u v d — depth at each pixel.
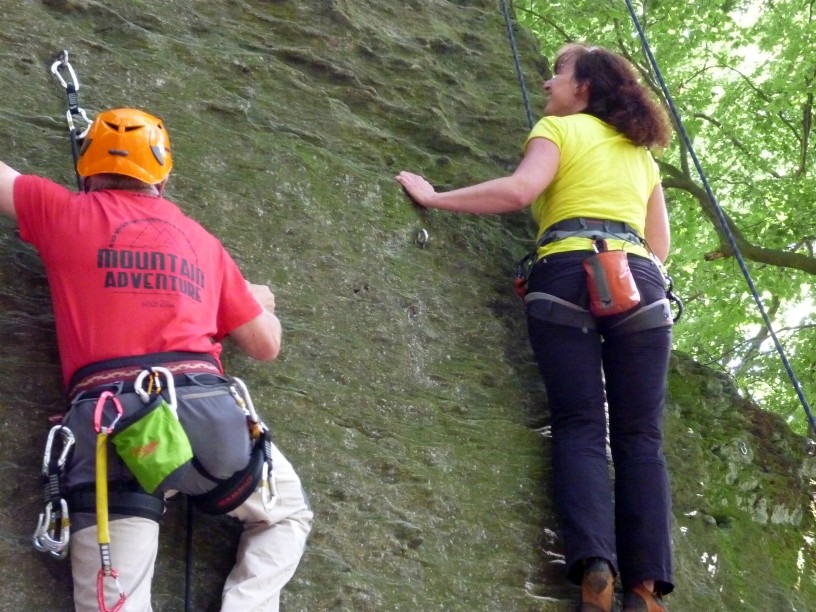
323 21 4.48
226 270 2.87
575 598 3.42
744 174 12.33
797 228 10.91
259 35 4.27
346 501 3.25
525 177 3.55
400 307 3.81
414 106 4.46
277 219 3.70
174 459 2.40
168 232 2.70
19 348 2.97
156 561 2.83
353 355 3.59
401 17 4.86
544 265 3.52
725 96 12.18
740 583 4.12
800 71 11.12
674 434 4.31
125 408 2.46
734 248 4.01
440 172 4.30
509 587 3.35
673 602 3.75
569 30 11.38
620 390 3.43
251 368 3.35
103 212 2.68
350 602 3.05
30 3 3.75
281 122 4.01
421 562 3.27
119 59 3.77
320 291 3.66
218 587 2.87
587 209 3.52
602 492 3.30
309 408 3.38
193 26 4.14
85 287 2.59
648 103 3.73
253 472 2.64
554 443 3.45
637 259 3.47
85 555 2.48
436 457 3.52
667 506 3.33
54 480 2.50
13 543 2.71
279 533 2.79
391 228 3.96
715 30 11.27
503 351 3.97
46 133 3.42
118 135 2.78
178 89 3.82
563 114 3.87
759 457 4.72
